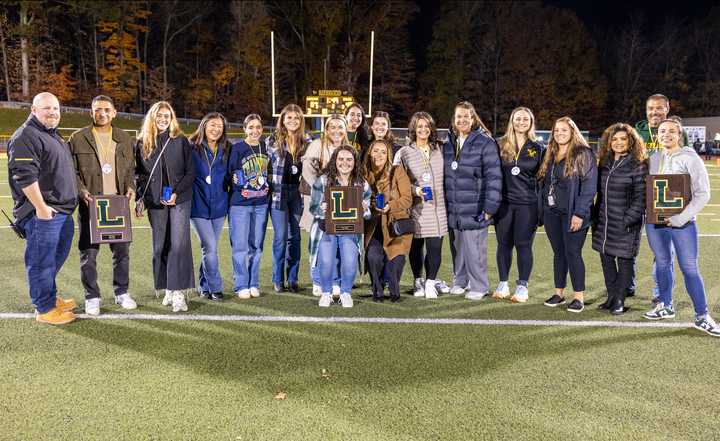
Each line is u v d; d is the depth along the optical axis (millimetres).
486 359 4059
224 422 3154
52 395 3463
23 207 4590
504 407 3344
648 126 5707
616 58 50500
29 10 42406
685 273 4625
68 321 4781
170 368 3865
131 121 40469
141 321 4863
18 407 3316
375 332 4613
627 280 5184
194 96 48875
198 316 5012
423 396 3475
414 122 5609
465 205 5543
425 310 5242
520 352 4195
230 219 5551
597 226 5219
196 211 5371
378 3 46938
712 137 39062
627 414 3270
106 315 5012
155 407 3320
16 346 4246
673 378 3752
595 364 3977
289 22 47625
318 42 47406
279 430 3072
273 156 5641
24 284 6000
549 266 7184
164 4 47969
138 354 4113
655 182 4605
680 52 49500
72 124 37719
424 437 3014
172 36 48906
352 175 5234
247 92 48000
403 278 6586
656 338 4504
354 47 47875
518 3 47562
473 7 47406
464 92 48281
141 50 49750
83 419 3182
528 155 5461
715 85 47094
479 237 5613
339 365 3936
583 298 5680
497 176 5398
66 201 4668
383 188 5434
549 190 5277
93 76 48406
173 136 5105
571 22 48188
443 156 5668
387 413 3264
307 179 5531
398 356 4102
